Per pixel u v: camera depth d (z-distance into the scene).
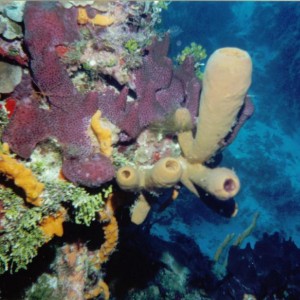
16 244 0.95
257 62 6.81
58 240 1.27
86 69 1.04
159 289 2.18
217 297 2.07
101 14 1.05
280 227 4.82
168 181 0.79
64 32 0.93
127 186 0.86
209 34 6.90
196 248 2.75
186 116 0.97
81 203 0.97
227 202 1.06
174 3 6.30
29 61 0.95
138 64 1.06
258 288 1.88
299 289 1.81
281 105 6.20
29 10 0.86
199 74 1.32
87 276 1.46
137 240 2.25
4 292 1.19
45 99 0.95
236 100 0.77
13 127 0.84
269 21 6.98
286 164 5.53
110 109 0.99
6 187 0.88
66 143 0.89
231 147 5.65
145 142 1.09
